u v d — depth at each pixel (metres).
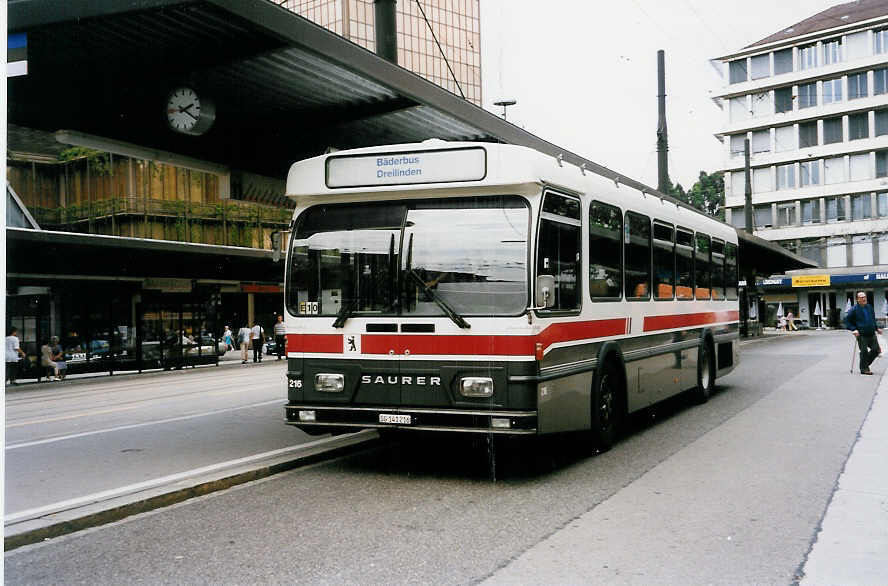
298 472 8.01
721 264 14.58
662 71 22.28
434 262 7.36
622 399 9.23
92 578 4.82
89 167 36.25
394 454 8.98
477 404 7.10
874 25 62.41
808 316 66.88
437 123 12.19
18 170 35.19
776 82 67.00
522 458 8.62
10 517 5.98
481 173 7.21
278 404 14.00
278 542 5.49
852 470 7.68
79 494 6.79
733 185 70.00
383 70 10.08
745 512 6.18
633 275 9.66
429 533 5.65
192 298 29.31
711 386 13.67
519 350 7.03
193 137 11.77
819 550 5.20
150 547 5.45
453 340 7.20
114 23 8.35
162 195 37.12
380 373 7.41
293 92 10.78
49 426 11.82
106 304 26.52
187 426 11.15
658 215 10.75
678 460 8.34
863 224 63.78
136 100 10.55
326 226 7.79
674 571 4.79
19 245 22.89
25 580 4.80
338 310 7.63
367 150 7.59
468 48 62.34
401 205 7.56
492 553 5.17
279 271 32.72
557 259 7.58
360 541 5.47
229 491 7.20
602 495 6.80
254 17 8.21
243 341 32.19
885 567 4.85
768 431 10.16
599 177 8.84
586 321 8.17
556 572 4.77
